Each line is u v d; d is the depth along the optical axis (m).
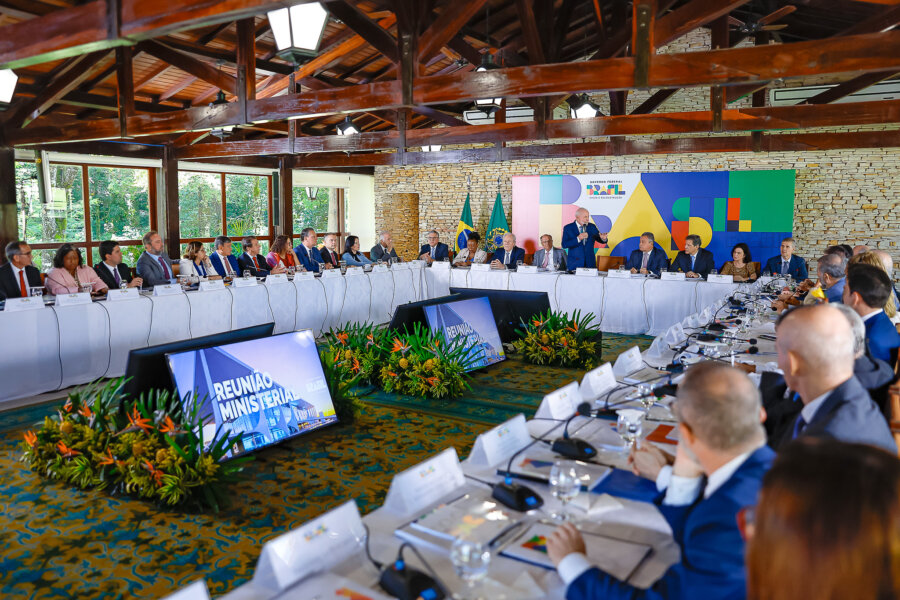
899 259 9.42
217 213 11.13
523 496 1.69
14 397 4.98
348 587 1.32
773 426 2.39
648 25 4.60
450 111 11.30
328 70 8.98
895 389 2.22
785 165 9.93
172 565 2.54
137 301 5.74
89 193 9.20
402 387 5.01
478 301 5.86
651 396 2.75
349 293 7.69
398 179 12.87
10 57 3.50
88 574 2.48
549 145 10.27
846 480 0.65
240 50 6.07
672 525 1.47
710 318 5.30
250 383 3.63
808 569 0.65
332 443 3.94
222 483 3.16
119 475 3.19
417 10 5.19
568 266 8.89
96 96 7.78
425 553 1.47
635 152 9.88
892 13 6.04
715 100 7.34
